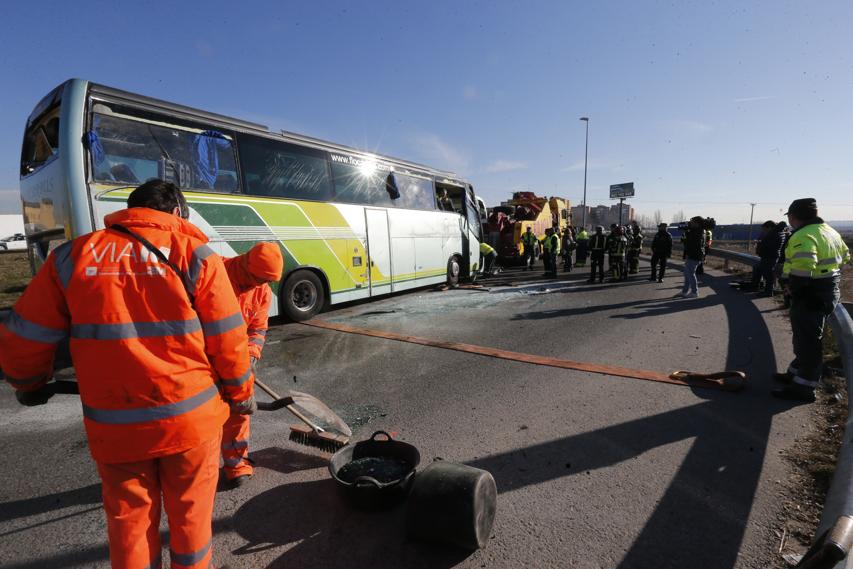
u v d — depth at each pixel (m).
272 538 2.42
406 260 10.26
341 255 8.48
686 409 4.05
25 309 1.54
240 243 6.78
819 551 1.65
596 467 3.10
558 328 7.41
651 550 2.31
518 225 19.33
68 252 1.56
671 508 2.64
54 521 2.63
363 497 2.56
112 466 1.60
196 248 1.67
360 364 5.54
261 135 7.12
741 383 4.46
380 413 4.07
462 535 2.19
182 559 1.69
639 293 11.08
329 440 3.23
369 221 9.13
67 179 5.00
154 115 5.79
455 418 3.94
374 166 9.38
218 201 6.48
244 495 2.81
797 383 4.20
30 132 6.21
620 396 4.38
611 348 6.16
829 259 4.00
